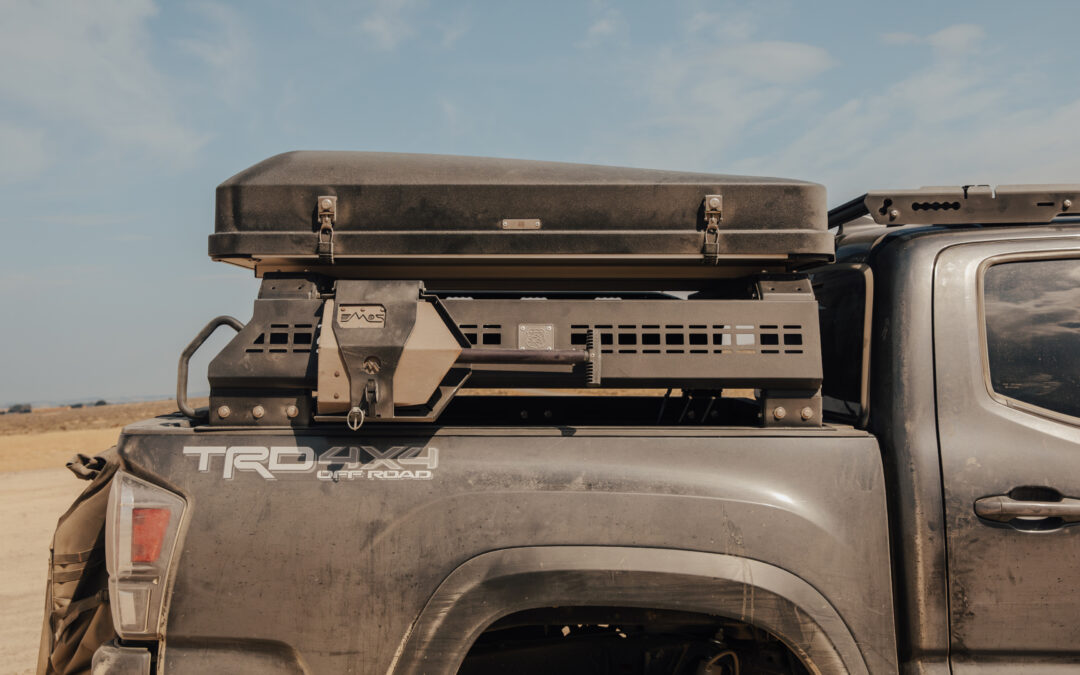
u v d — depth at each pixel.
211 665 1.98
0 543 7.85
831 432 2.19
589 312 2.20
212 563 1.99
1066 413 2.23
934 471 2.14
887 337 2.28
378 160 2.32
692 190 2.24
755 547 2.04
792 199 2.25
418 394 2.04
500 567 2.00
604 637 2.41
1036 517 2.10
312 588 1.99
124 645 2.02
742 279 2.64
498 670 2.38
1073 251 2.34
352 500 2.03
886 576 2.10
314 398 2.19
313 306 2.16
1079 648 2.08
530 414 3.21
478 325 2.18
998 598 2.09
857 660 2.05
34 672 4.55
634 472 2.08
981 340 2.26
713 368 2.19
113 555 1.98
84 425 42.09
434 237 2.21
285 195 2.22
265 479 2.04
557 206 2.24
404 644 1.99
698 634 2.39
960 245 2.34
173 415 2.47
